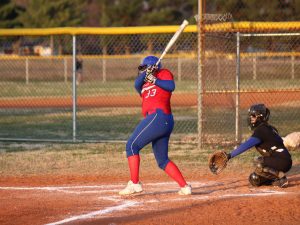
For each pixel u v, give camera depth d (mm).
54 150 36906
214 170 24672
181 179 24219
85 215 21078
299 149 35906
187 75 98688
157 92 23266
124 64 109125
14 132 46000
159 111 23094
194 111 58750
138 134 23312
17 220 20500
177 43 89875
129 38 105000
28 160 33562
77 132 45750
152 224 19734
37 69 110938
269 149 25516
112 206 22469
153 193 24812
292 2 93750
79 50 111562
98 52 112125
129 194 24297
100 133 45125
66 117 55875
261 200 23141
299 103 61906
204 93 35906
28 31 41406
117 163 32406
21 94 81812
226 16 35750
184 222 19922
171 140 40000
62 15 137500
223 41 39281
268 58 89125
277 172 25484
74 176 29250
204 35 35719
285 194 24375
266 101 63344
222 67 40406
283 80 84500
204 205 22359
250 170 30125
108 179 28484
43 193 25312
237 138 37062
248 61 89250
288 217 20484
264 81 82625
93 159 33656
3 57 69000
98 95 79375
